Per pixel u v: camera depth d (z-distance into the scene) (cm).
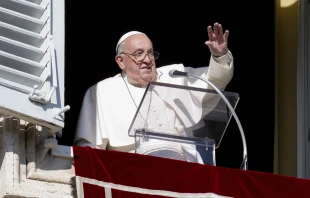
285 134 2478
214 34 2197
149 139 2039
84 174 1952
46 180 1953
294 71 2498
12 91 1927
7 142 1947
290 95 2494
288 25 2520
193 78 2236
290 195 1989
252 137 2495
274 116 2483
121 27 2547
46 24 2005
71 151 1998
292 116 2483
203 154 2047
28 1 2016
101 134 2181
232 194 1975
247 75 2506
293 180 1995
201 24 2533
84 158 1955
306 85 2458
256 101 2495
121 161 1956
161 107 2038
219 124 2044
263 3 2517
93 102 2222
